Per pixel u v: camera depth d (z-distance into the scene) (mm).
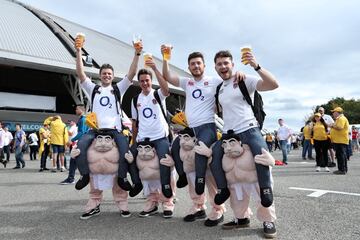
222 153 3764
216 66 3898
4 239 3432
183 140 4180
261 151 3494
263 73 3404
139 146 4418
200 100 4203
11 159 16156
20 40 27828
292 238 3387
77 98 30703
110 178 4344
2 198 5652
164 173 4289
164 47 4496
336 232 3549
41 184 7316
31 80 32844
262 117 3830
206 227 3910
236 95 3721
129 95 18578
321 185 6820
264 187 3445
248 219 3900
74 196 5840
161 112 4609
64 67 27609
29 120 28078
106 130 4359
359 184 6957
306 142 14492
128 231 3727
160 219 4305
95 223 4082
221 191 3721
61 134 10234
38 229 3803
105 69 4586
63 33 34719
